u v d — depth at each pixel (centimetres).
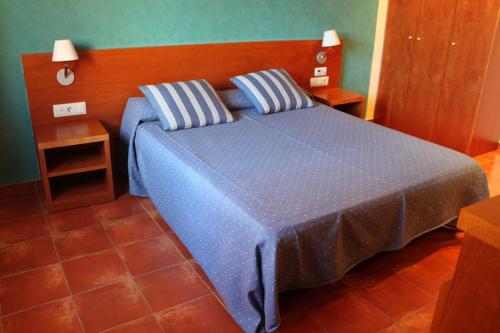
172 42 328
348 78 435
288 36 382
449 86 381
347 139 274
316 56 402
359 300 206
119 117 323
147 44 319
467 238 72
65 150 310
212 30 342
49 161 288
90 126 294
